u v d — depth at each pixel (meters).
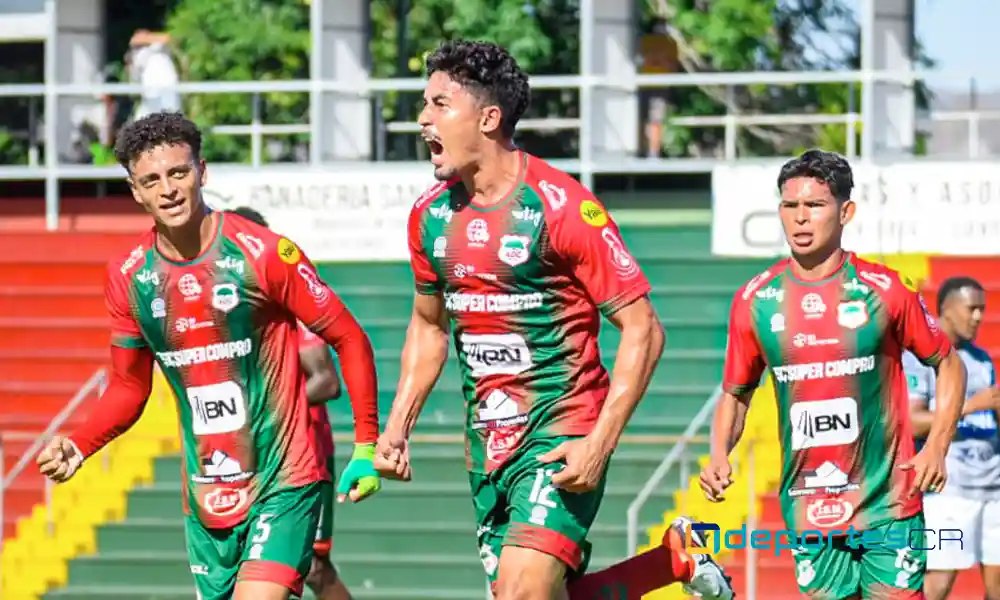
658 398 35.53
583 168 40.19
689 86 47.91
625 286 16.91
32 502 35.44
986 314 36.31
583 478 16.69
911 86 41.31
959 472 27.52
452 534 32.62
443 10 49.47
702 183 47.75
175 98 43.06
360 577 32.19
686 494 32.31
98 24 47.69
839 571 21.88
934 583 28.03
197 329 18.94
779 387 21.80
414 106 48.38
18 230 41.88
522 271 17.05
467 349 17.61
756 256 37.66
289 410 19.23
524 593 16.95
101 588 32.94
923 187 37.34
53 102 42.72
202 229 18.91
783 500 22.06
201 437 19.19
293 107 49.59
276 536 18.89
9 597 33.03
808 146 49.41
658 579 19.92
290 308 19.08
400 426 18.48
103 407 19.78
